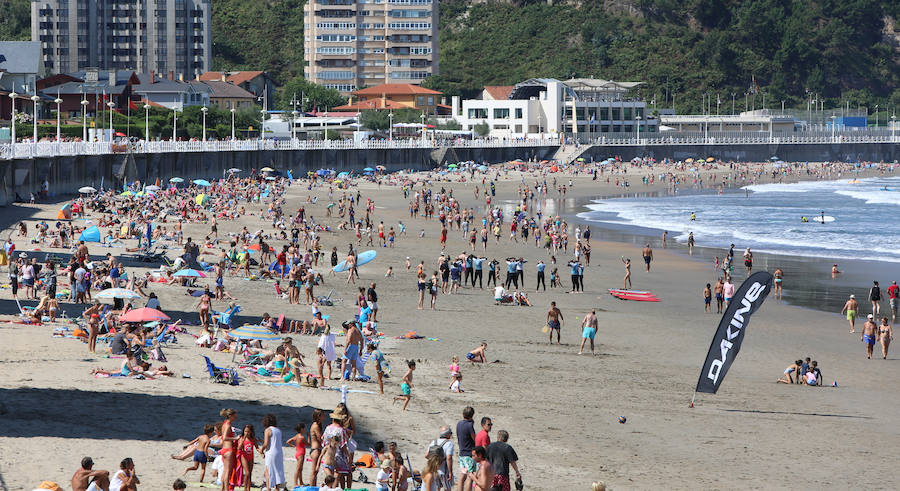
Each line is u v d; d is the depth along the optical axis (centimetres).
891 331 6612
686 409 4941
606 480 3747
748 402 5181
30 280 6844
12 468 3195
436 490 3192
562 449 4125
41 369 4684
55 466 3256
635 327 7338
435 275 7800
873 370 6134
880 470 4053
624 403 5003
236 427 3962
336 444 3338
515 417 4584
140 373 4712
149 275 7944
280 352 5231
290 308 7306
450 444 3475
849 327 7612
